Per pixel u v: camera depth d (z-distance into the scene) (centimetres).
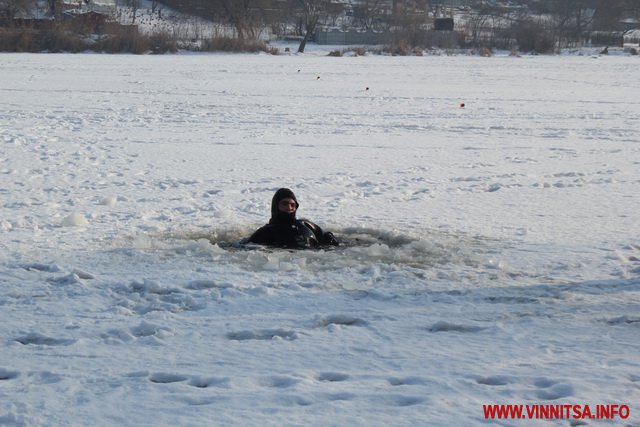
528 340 1170
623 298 1380
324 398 963
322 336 1188
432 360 1088
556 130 3966
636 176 2728
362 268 1561
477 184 2552
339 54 13588
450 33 17550
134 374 1041
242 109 4716
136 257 1641
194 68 8844
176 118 4269
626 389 984
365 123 4141
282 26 19138
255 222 1989
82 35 13625
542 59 13425
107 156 3053
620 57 14912
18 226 1933
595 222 2020
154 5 19812
